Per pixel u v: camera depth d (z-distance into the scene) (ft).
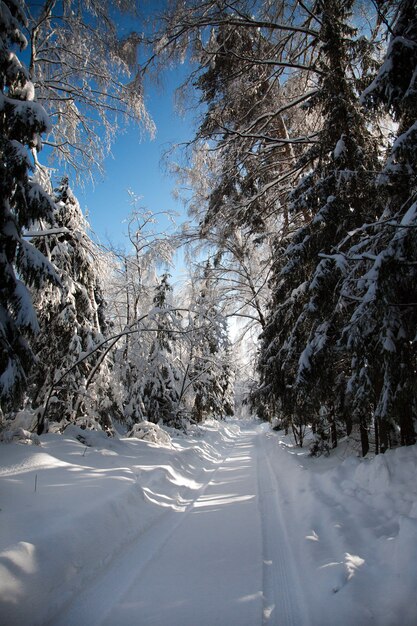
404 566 8.39
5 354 17.72
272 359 29.09
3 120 17.28
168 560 11.39
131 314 49.49
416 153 15.33
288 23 29.43
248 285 50.47
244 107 33.47
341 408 25.80
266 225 39.09
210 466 35.68
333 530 11.75
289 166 34.76
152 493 19.19
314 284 21.68
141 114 34.58
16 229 18.10
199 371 63.05
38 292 27.94
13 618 7.48
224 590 9.27
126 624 7.86
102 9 28.19
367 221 21.71
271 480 25.08
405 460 16.16
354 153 21.49
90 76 33.27
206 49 30.40
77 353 30.81
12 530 10.53
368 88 16.90
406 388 16.21
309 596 8.60
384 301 14.46
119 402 37.42
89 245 32.99
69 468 19.85
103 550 11.57
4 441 21.67
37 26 28.17
